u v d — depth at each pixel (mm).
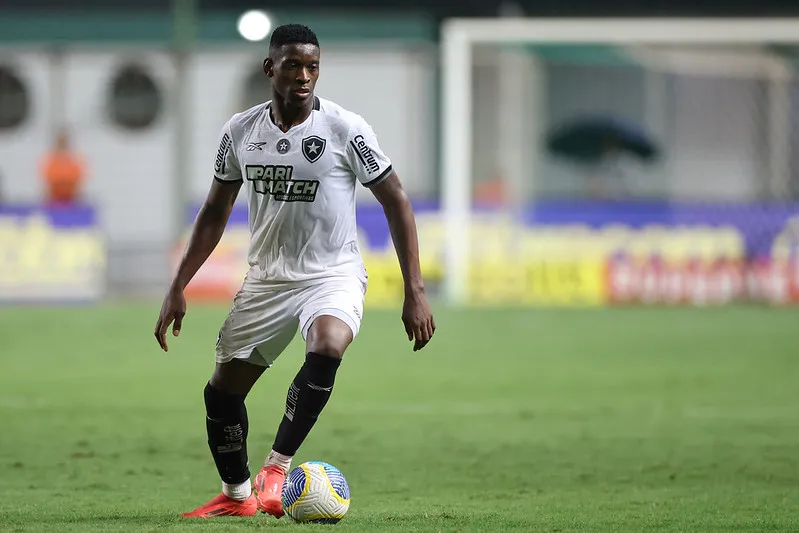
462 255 77688
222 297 77750
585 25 78438
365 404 40969
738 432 35375
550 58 88375
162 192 99750
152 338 60312
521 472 28922
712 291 78062
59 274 77062
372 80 96750
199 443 32969
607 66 93375
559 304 78000
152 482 27172
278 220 21062
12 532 20500
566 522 22047
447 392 43875
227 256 77938
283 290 21172
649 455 31500
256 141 21016
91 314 71062
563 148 93375
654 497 25484
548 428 36062
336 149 20906
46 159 84562
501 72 91438
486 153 93438
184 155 87375
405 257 21078
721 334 62594
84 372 48719
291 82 20359
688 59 90125
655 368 50562
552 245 78125
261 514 22453
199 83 98438
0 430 35094
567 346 57844
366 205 77938
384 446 32781
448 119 77188
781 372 49375
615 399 42219
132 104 99750
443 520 22000
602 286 77938
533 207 78438
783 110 89688
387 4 105062
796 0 103812
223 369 21719
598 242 77938
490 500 25094
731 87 91125
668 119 93562
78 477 27766
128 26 99438
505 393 43688
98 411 38938
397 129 96688
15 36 99188
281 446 21109
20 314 71000
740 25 77938
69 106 99688
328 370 20578
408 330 21062
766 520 22531
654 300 77875
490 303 78000
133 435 34281
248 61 98438
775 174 90438
